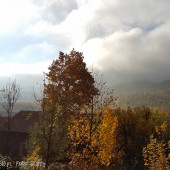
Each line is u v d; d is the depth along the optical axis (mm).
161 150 22656
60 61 25844
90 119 27609
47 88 25703
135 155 32812
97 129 27781
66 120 26359
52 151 31625
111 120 27609
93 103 27453
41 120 27859
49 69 25859
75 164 27328
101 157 27203
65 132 29125
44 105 26500
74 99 25688
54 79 25641
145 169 31578
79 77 25750
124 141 33188
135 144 32906
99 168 27984
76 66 25656
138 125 33656
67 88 25719
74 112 26312
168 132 30875
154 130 32969
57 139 30031
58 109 25781
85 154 27375
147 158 31250
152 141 23094
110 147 27516
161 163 22172
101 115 27969
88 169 26891
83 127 27500
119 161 30094
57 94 25625
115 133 31672
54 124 26250
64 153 31297
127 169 32094
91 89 26125
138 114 36312
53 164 29531
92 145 27406
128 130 33750
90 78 26203
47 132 29188
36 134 32562
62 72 25734
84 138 28031
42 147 31719
